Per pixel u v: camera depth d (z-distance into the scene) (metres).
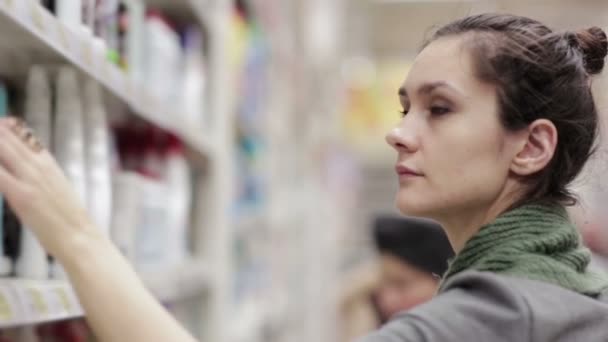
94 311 0.92
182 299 2.38
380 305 2.85
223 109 2.55
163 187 1.92
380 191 7.54
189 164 2.49
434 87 1.05
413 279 2.69
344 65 6.87
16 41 1.16
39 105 1.23
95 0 1.39
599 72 1.18
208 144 2.38
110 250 0.97
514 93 1.03
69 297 1.17
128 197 1.62
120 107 1.64
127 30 1.60
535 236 1.02
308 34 5.23
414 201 1.06
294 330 4.92
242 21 3.12
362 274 3.49
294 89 4.81
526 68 1.03
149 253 1.78
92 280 0.92
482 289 0.93
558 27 1.16
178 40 2.19
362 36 7.08
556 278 0.98
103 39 1.42
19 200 0.94
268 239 3.92
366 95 6.98
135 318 0.91
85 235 0.96
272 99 4.05
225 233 2.56
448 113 1.05
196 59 2.29
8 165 0.96
